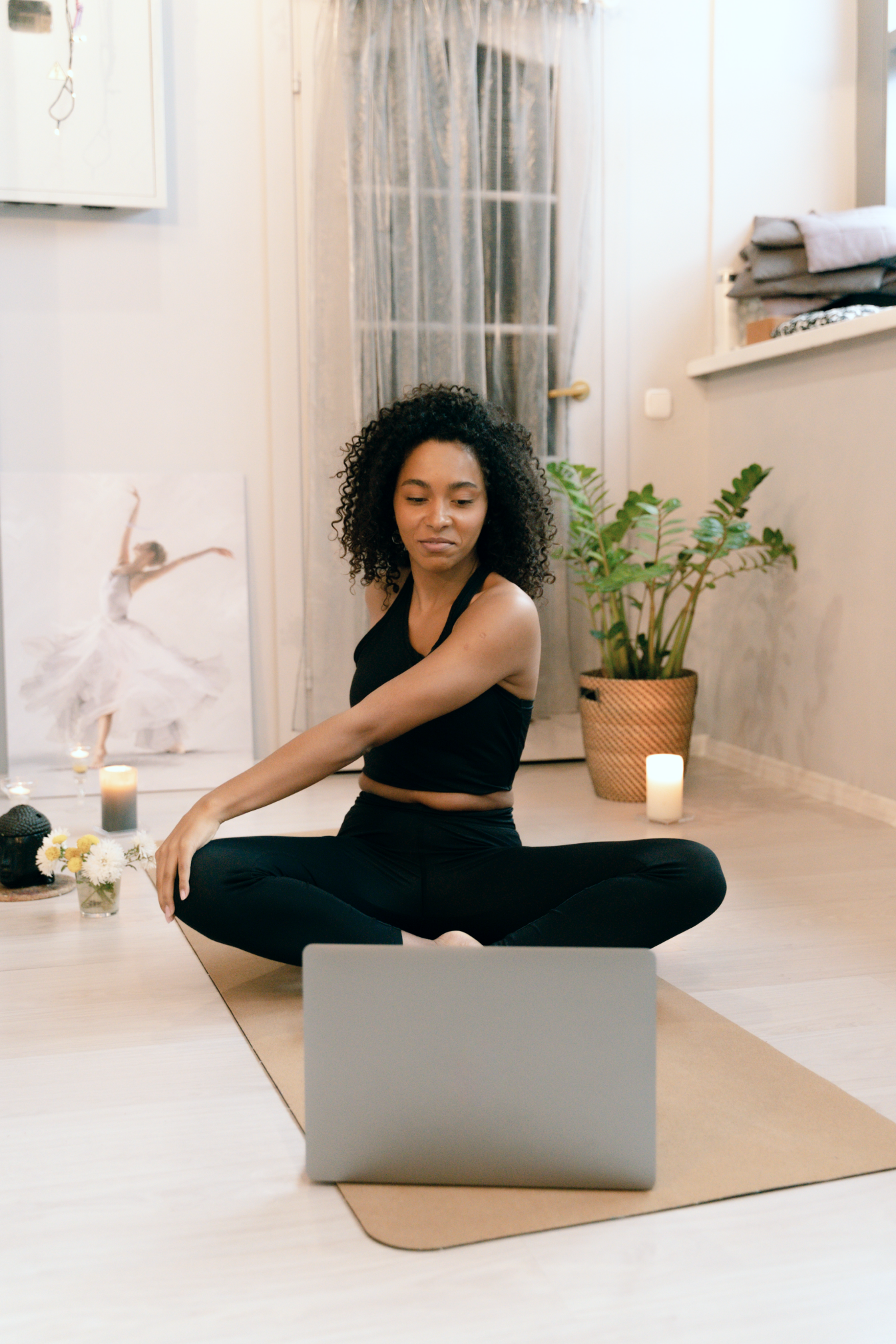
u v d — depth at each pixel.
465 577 1.65
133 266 2.98
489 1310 0.95
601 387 3.32
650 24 3.27
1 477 2.94
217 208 3.02
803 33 3.37
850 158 3.44
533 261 3.11
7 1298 0.97
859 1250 1.03
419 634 1.64
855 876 2.21
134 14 2.82
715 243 3.36
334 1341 0.91
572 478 3.00
